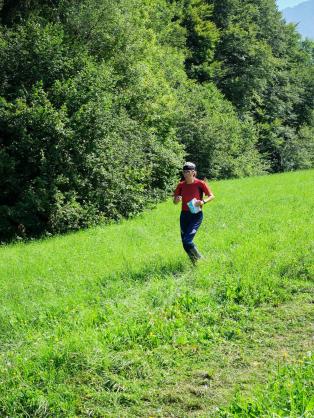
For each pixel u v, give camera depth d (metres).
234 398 4.61
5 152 18.62
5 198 19.20
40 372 5.28
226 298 7.24
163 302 7.12
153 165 23.58
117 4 25.75
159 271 8.81
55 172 18.80
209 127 37.19
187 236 9.16
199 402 4.85
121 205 20.06
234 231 11.97
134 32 26.03
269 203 17.12
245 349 5.82
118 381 5.22
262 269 8.08
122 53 25.25
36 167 18.98
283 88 57.91
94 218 18.70
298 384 4.40
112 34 24.89
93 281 8.75
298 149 55.28
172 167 24.77
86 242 13.78
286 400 4.18
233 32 52.59
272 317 6.66
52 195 18.03
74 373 5.38
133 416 4.75
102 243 13.17
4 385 5.16
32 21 20.97
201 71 49.16
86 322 6.66
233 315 6.73
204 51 50.00
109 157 20.17
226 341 6.04
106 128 19.55
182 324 6.43
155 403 4.92
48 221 18.28
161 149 24.48
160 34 40.50
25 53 19.98
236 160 41.16
